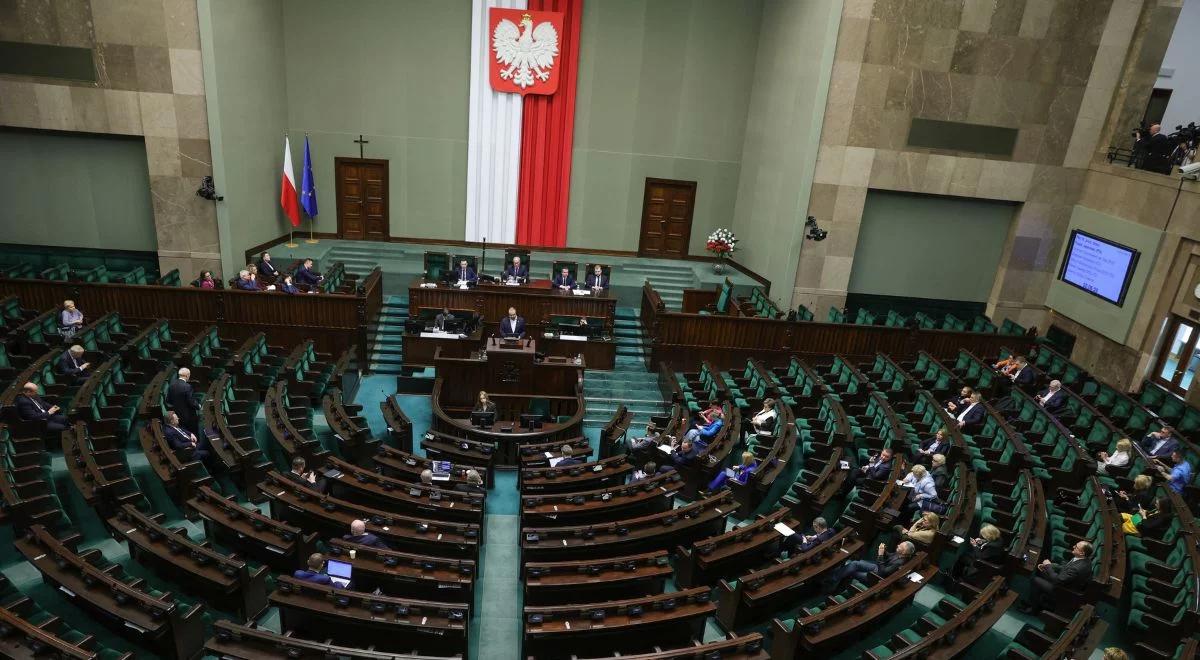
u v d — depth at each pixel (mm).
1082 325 19938
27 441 10586
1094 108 19547
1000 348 18266
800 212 19562
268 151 20547
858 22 18094
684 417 14219
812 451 12930
